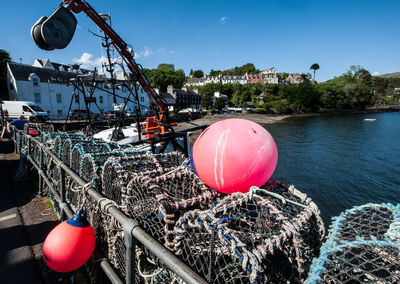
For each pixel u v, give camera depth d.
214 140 2.36
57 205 3.58
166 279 1.78
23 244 3.02
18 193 4.66
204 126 9.98
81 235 1.89
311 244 1.85
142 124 9.73
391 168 16.73
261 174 2.28
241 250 1.26
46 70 35.53
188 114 49.41
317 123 46.62
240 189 2.34
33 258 2.78
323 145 25.00
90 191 2.06
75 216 1.96
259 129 2.51
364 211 1.87
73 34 5.91
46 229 3.38
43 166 4.35
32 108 23.39
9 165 7.05
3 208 4.00
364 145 24.45
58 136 4.07
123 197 2.03
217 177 2.30
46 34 5.34
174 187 2.46
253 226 1.71
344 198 12.27
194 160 2.59
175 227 1.50
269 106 73.38
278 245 1.32
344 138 28.97
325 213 10.85
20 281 2.43
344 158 19.69
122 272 2.03
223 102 70.06
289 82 129.38
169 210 1.67
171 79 77.56
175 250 1.43
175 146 8.56
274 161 2.41
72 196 3.21
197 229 1.54
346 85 77.81
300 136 31.17
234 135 2.32
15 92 32.12
